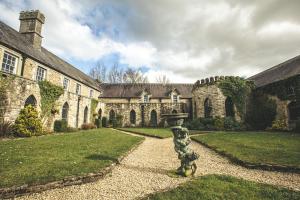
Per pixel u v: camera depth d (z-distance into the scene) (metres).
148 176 5.21
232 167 6.12
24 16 19.28
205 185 4.25
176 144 5.48
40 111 15.08
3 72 11.91
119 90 33.41
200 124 21.92
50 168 5.10
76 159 6.11
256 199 3.61
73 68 27.53
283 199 3.62
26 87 13.66
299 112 17.83
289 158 6.39
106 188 4.38
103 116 29.28
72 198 3.89
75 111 20.17
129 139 11.64
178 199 3.60
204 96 23.80
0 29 15.08
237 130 19.75
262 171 5.64
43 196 3.95
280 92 19.48
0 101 11.64
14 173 4.69
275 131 17.98
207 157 7.62
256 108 21.97
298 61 20.17
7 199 3.80
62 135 13.40
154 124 29.67
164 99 31.59
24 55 15.56
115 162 6.18
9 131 11.80
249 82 22.95
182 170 5.35
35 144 8.90
